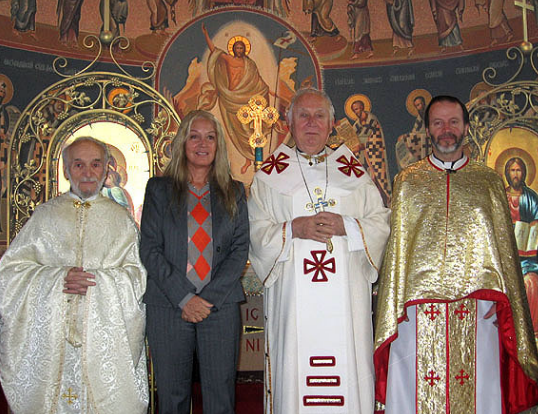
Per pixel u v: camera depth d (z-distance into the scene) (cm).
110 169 597
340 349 344
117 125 601
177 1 687
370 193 374
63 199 367
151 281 343
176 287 325
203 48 691
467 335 372
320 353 345
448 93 665
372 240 351
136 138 608
